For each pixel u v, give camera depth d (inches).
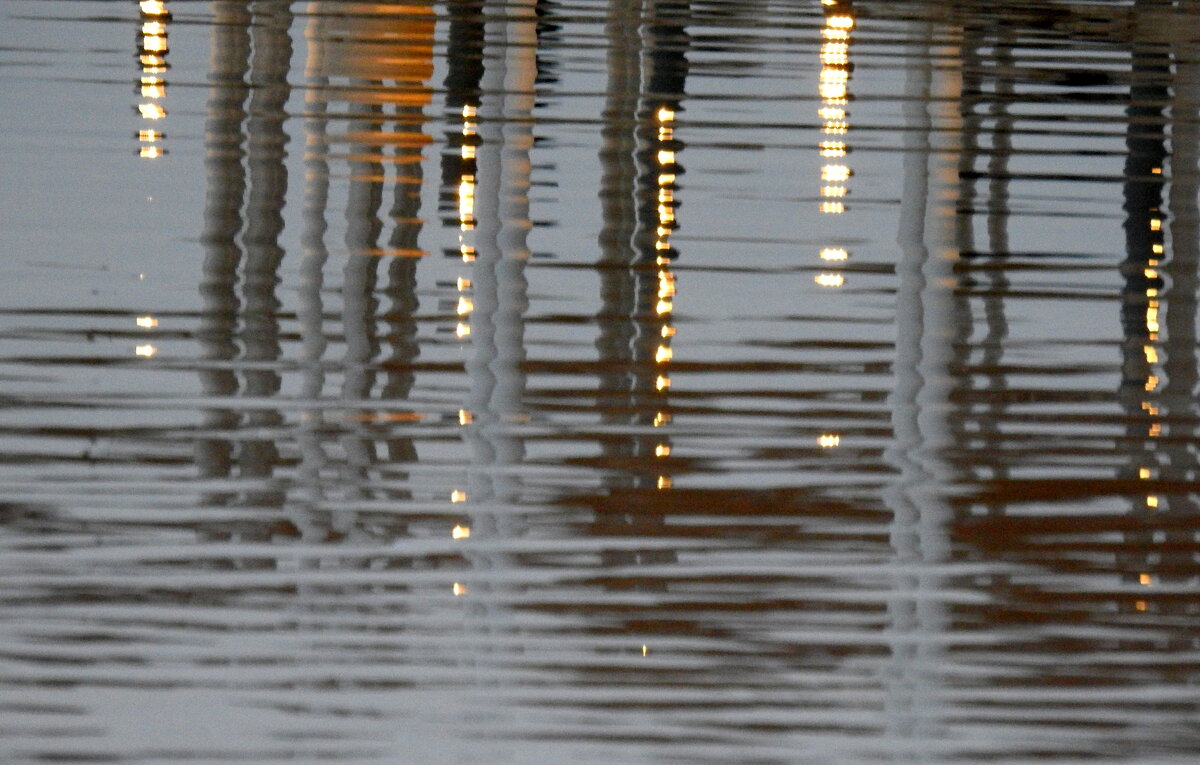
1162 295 585.0
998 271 596.1
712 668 395.2
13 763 354.0
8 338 519.5
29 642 391.5
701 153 680.4
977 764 367.9
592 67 765.3
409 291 562.6
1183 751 373.4
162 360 514.0
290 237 591.5
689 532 445.4
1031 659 402.0
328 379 509.4
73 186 615.5
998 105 746.2
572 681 388.5
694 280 581.6
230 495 451.8
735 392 514.0
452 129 686.5
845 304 570.6
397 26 798.5
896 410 507.8
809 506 458.3
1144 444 495.2
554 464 472.4
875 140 702.5
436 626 404.5
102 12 811.4
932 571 433.4
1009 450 489.1
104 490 450.9
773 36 832.3
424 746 365.4
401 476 464.1
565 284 573.9
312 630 401.1
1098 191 660.7
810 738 373.4
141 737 363.6
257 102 701.9
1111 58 820.0
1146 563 439.5
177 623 401.1
